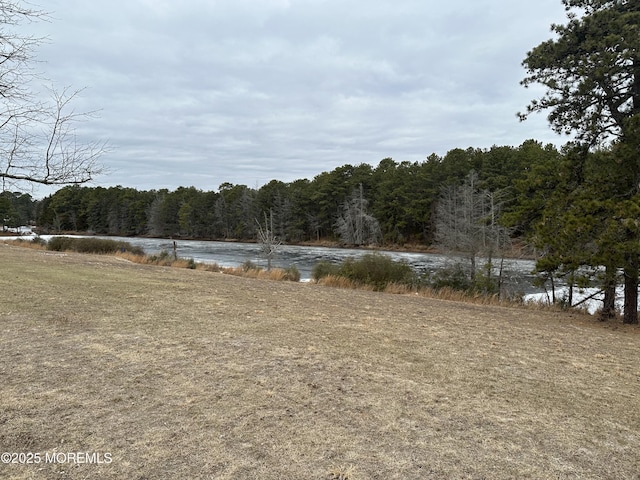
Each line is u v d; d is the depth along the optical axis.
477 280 18.45
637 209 7.89
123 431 2.92
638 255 8.34
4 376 3.76
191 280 11.20
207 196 82.50
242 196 77.94
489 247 19.69
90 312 6.33
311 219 68.38
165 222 85.75
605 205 8.53
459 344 5.91
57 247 30.09
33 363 4.12
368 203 63.31
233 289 10.01
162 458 2.61
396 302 10.30
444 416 3.46
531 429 3.33
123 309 6.69
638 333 8.58
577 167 10.37
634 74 9.29
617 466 2.86
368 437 3.03
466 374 4.56
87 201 96.00
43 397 3.38
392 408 3.54
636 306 9.88
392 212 57.66
